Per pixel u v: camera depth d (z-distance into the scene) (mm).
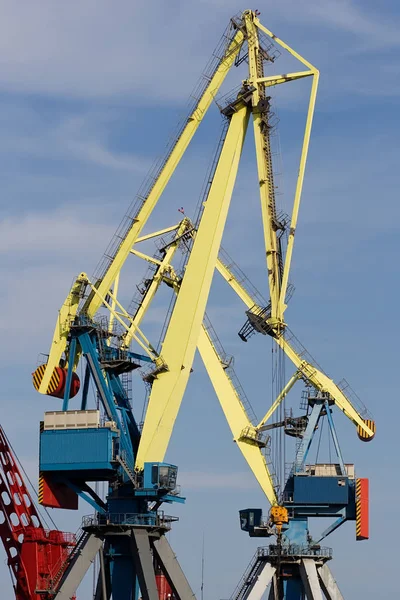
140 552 93438
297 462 113062
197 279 97062
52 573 102188
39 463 95000
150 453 94438
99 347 97875
